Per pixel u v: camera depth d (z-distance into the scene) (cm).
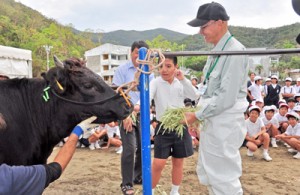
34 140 335
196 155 864
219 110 341
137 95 543
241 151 934
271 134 1002
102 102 332
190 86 488
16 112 325
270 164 779
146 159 298
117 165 758
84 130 301
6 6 12781
